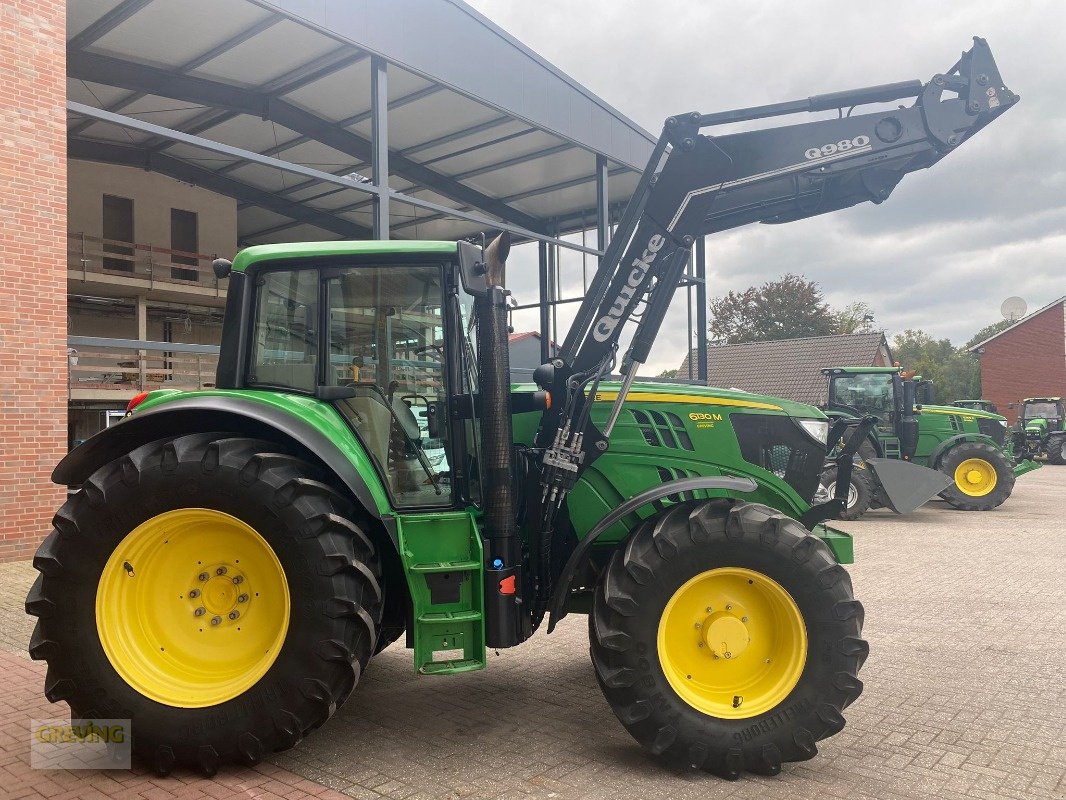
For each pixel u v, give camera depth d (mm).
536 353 15859
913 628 5727
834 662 3303
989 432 14094
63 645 3271
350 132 15398
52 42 8133
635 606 3340
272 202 20422
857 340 37781
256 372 3789
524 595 3691
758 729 3252
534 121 14086
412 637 3566
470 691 4336
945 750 3545
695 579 3379
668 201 3916
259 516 3246
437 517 3490
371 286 3756
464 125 14656
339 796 3059
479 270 3389
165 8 10945
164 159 19188
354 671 3262
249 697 3221
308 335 3750
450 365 3703
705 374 19141
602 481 3934
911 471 5121
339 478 3531
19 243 7883
